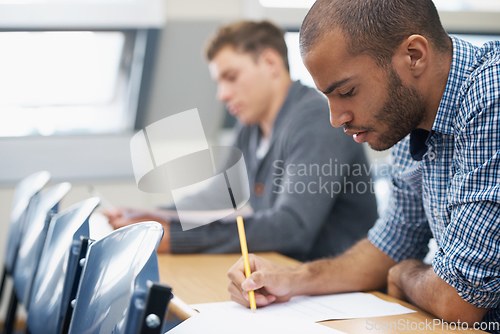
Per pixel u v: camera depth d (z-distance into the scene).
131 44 3.69
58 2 3.48
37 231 1.93
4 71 3.68
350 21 1.02
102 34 3.64
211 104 3.78
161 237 0.79
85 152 3.81
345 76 1.03
